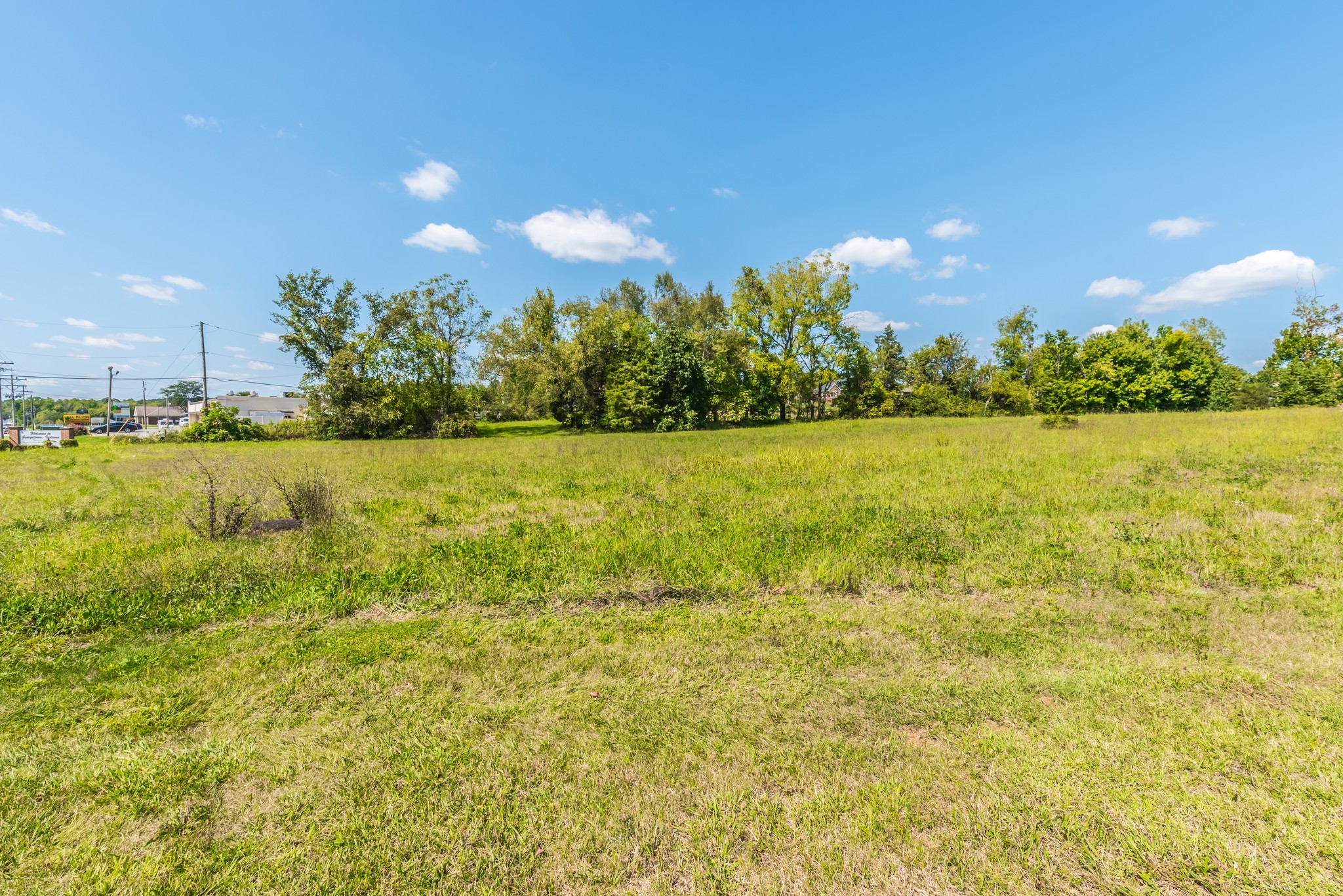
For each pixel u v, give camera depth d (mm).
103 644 4438
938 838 2305
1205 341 51969
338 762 2893
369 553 6480
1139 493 8383
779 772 2727
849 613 4676
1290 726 2912
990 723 3092
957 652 3926
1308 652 3711
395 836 2377
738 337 45094
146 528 8008
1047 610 4594
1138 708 3150
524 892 2117
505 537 7242
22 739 3156
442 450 22266
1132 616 4398
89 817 2537
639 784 2672
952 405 49000
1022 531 6695
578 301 42844
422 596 5266
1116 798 2469
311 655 4148
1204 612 4398
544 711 3344
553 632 4480
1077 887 2080
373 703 3486
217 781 2762
